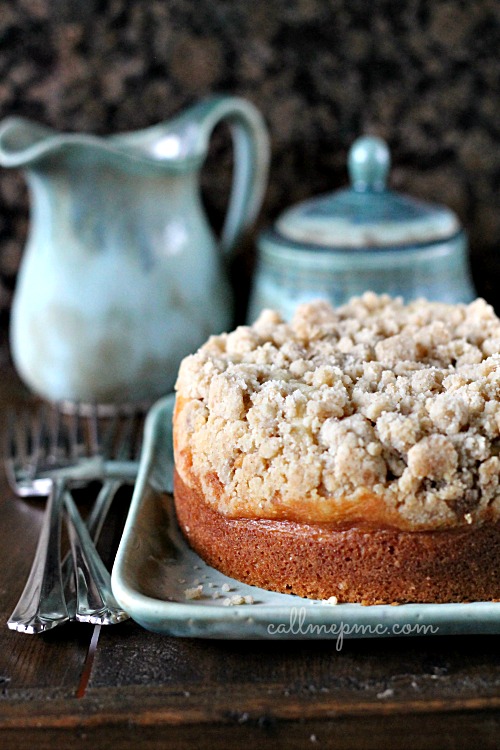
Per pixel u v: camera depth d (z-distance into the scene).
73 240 0.71
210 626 0.54
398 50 0.78
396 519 0.55
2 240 0.81
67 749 0.52
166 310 0.72
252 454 0.56
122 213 0.71
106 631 0.56
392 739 0.52
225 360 0.59
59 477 0.65
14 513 0.64
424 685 0.54
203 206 0.81
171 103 0.79
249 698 0.53
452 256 0.73
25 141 0.73
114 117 0.79
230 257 0.77
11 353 0.82
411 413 0.56
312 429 0.56
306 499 0.55
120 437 0.71
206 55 0.78
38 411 0.74
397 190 0.80
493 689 0.53
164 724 0.53
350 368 0.58
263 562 0.56
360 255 0.72
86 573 0.58
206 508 0.58
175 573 0.58
